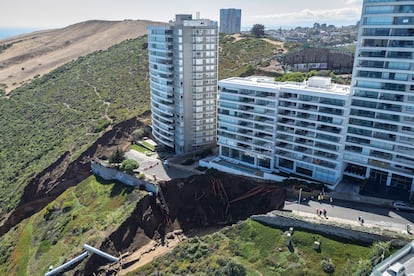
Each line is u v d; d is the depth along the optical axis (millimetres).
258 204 85562
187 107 106938
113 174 106125
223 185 92375
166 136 114688
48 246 88312
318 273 58688
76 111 153125
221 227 87562
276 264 62250
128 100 152250
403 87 71562
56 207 102500
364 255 60094
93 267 77500
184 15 103438
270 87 86688
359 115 77875
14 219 108875
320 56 160250
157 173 99875
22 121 157000
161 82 109375
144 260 79500
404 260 43344
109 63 195000
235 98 93188
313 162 85938
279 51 180625
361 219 68375
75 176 117688
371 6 71188
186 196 93250
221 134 99688
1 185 120250
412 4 66875
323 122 81438
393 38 70125
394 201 74250
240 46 189500
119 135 129625
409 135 73312
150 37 110250
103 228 85375
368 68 74062
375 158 78562
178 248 74438
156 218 90312
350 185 82375
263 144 92125
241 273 59188
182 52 100625
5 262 89875
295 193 81438
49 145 134375
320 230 66125
